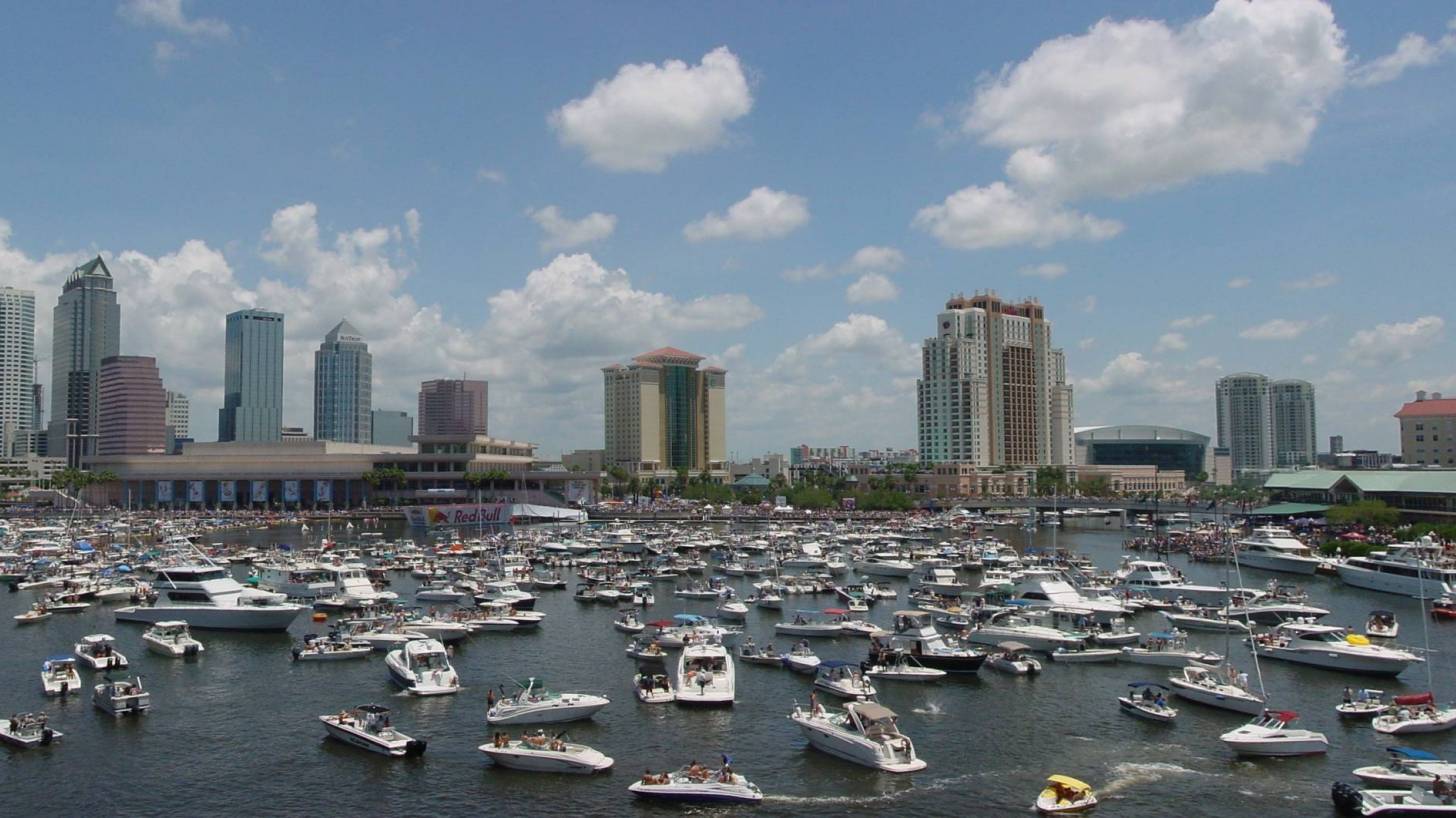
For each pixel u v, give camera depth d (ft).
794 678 353.10
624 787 248.11
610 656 390.63
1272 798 239.71
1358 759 264.72
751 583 602.03
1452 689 337.11
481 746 266.98
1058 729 293.02
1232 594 509.76
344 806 237.45
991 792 244.63
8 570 623.36
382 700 325.01
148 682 347.36
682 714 307.99
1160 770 258.16
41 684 342.64
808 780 252.62
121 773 258.57
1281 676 355.36
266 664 374.43
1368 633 407.44
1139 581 543.80
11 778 254.68
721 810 234.38
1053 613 419.13
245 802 240.12
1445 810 224.12
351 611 492.54
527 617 446.19
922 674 344.49
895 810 234.17
